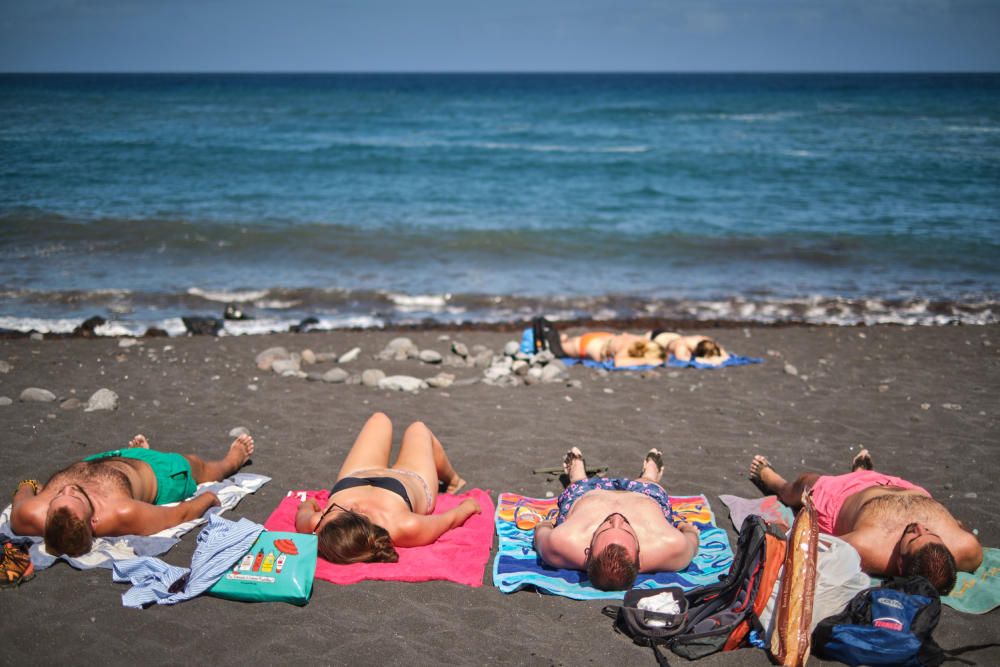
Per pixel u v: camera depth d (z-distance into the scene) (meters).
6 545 4.54
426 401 8.04
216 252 15.62
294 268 14.88
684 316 12.76
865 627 3.95
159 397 7.85
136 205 19.27
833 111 57.53
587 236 17.58
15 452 6.27
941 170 26.88
